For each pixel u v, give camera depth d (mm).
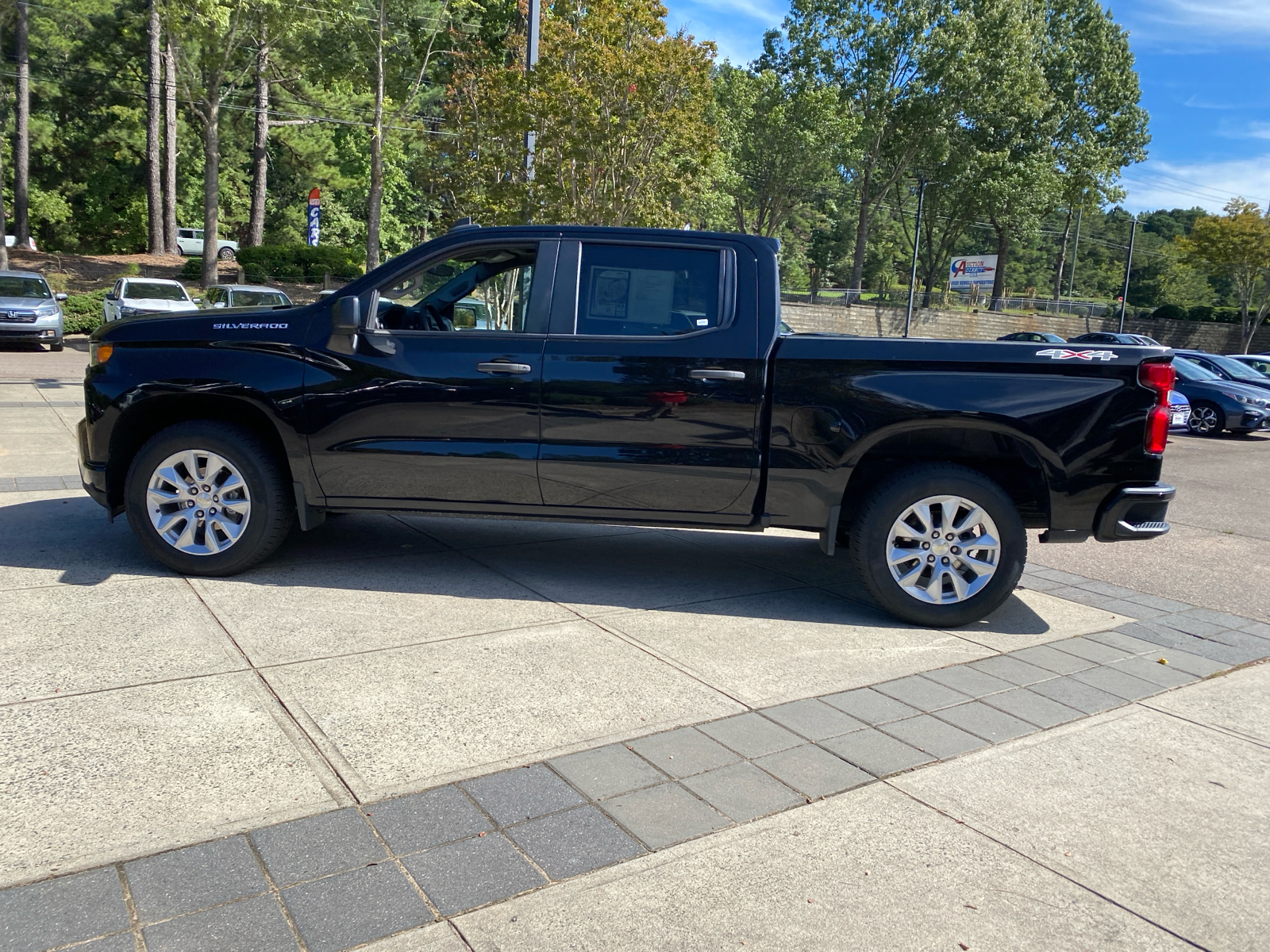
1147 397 4828
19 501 6812
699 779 3254
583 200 17453
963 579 5031
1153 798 3285
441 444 5062
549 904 2533
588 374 4977
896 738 3670
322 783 3102
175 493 5172
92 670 3896
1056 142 56250
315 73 32344
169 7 28219
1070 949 2463
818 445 4918
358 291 5207
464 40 31656
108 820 2818
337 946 2316
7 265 36062
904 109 47688
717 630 4844
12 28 42531
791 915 2543
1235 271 56125
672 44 16594
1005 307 60406
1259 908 2682
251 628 4488
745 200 52562
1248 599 6207
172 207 45562
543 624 4770
